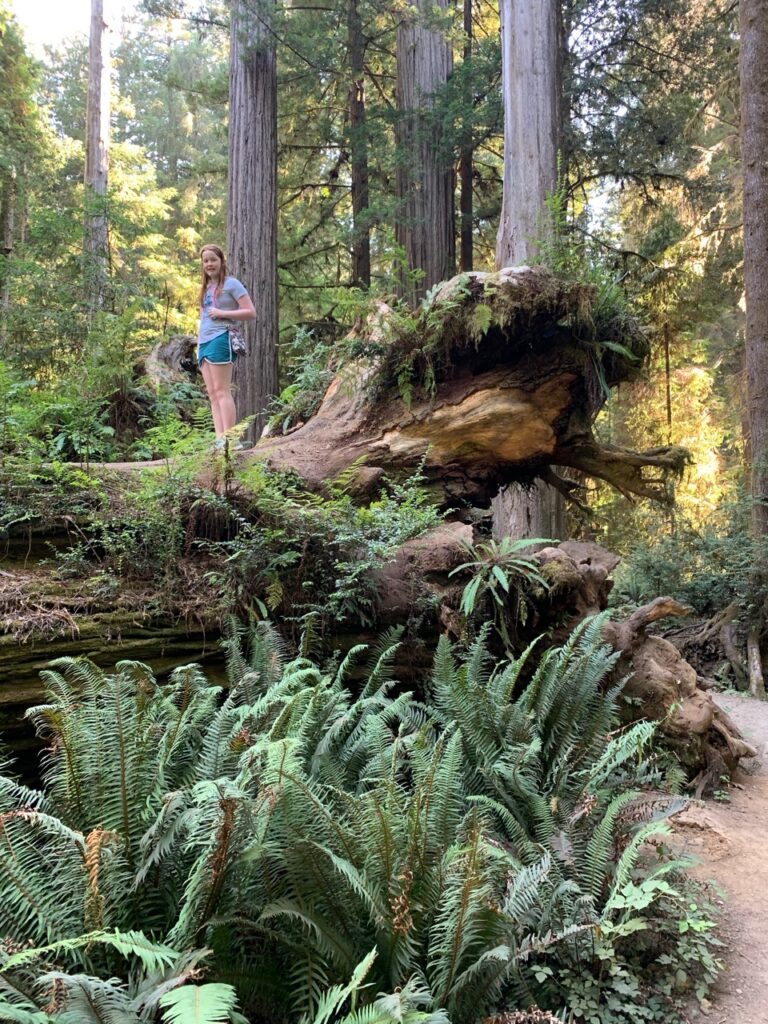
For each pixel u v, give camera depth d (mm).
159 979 2074
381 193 15219
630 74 14414
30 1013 1799
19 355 8984
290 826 2445
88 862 2109
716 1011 2785
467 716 3836
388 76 16328
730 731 5746
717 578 10406
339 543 4539
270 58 12328
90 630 3637
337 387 6766
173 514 4285
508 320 6027
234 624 3941
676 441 16797
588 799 3383
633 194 16031
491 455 6621
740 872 3975
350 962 2369
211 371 6254
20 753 3340
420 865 2543
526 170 10031
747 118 10938
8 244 13844
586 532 14586
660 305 13172
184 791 2484
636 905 2643
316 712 3314
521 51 10055
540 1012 2232
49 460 5004
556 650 4547
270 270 11961
